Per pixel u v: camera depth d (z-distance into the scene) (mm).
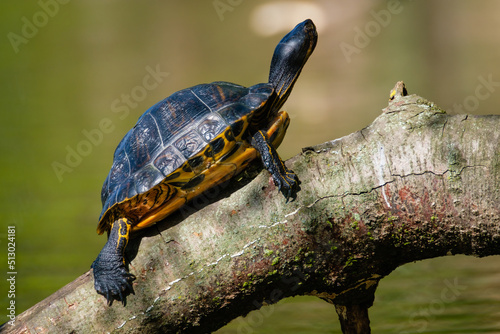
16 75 33688
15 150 22203
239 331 10609
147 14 46656
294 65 8508
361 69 29234
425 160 6570
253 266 6934
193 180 7281
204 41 38250
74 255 14258
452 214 6488
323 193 6848
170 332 7230
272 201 6988
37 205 17578
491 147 6387
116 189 7461
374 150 6816
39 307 7273
